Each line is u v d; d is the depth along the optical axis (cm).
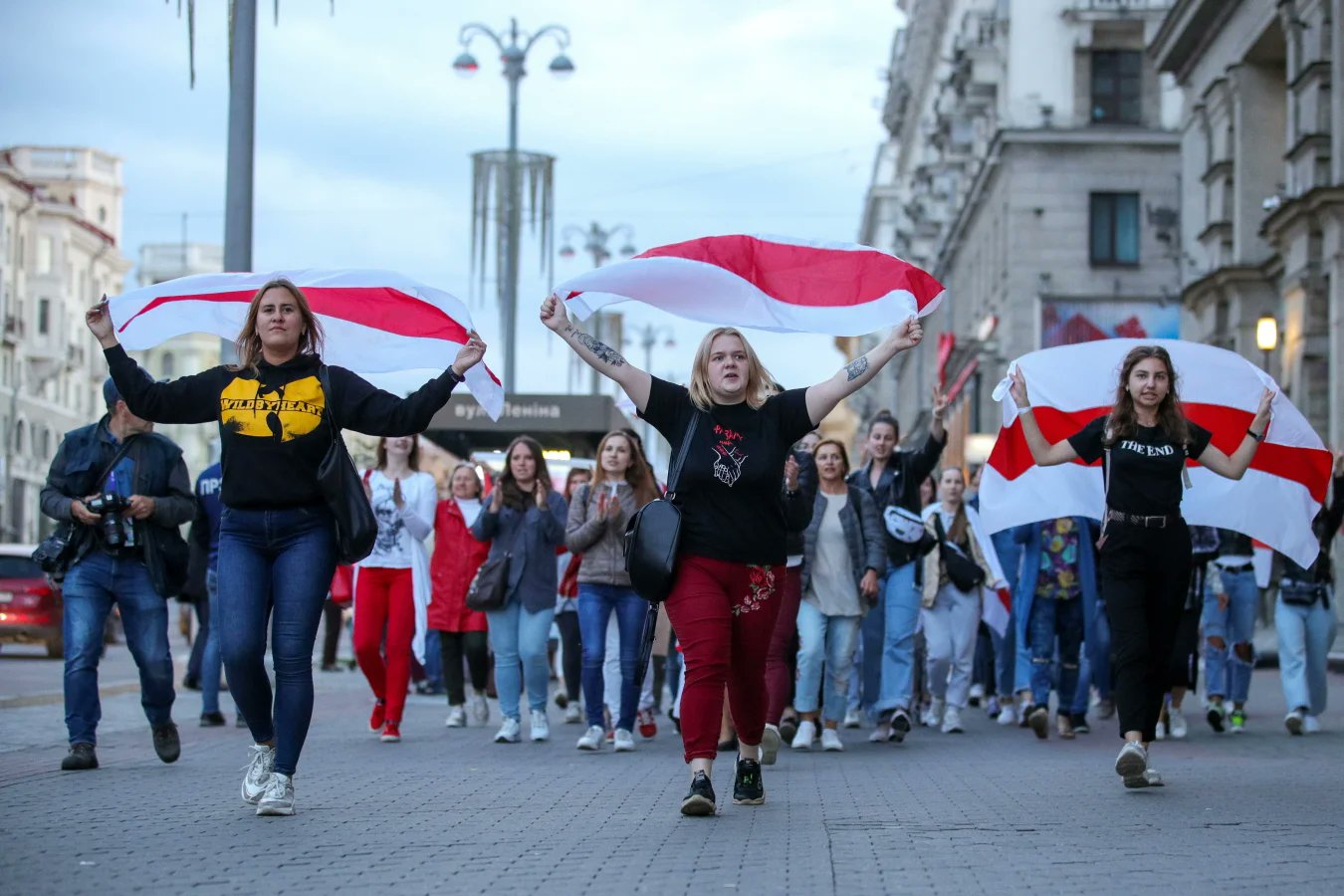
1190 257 3653
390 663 1255
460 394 2709
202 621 1730
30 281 8162
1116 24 4603
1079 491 1183
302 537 763
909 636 1274
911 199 7525
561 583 1498
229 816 768
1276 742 1282
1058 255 4600
